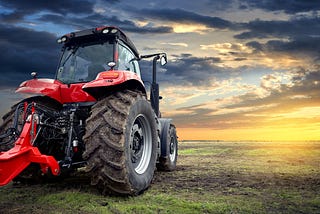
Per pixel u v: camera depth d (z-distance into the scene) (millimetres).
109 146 3012
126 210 2604
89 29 3984
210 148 11688
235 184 3879
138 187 3223
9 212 2574
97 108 3221
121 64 4152
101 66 3998
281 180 4172
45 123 3166
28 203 2873
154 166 3799
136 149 3559
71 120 3383
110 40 4023
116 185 3043
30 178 3781
